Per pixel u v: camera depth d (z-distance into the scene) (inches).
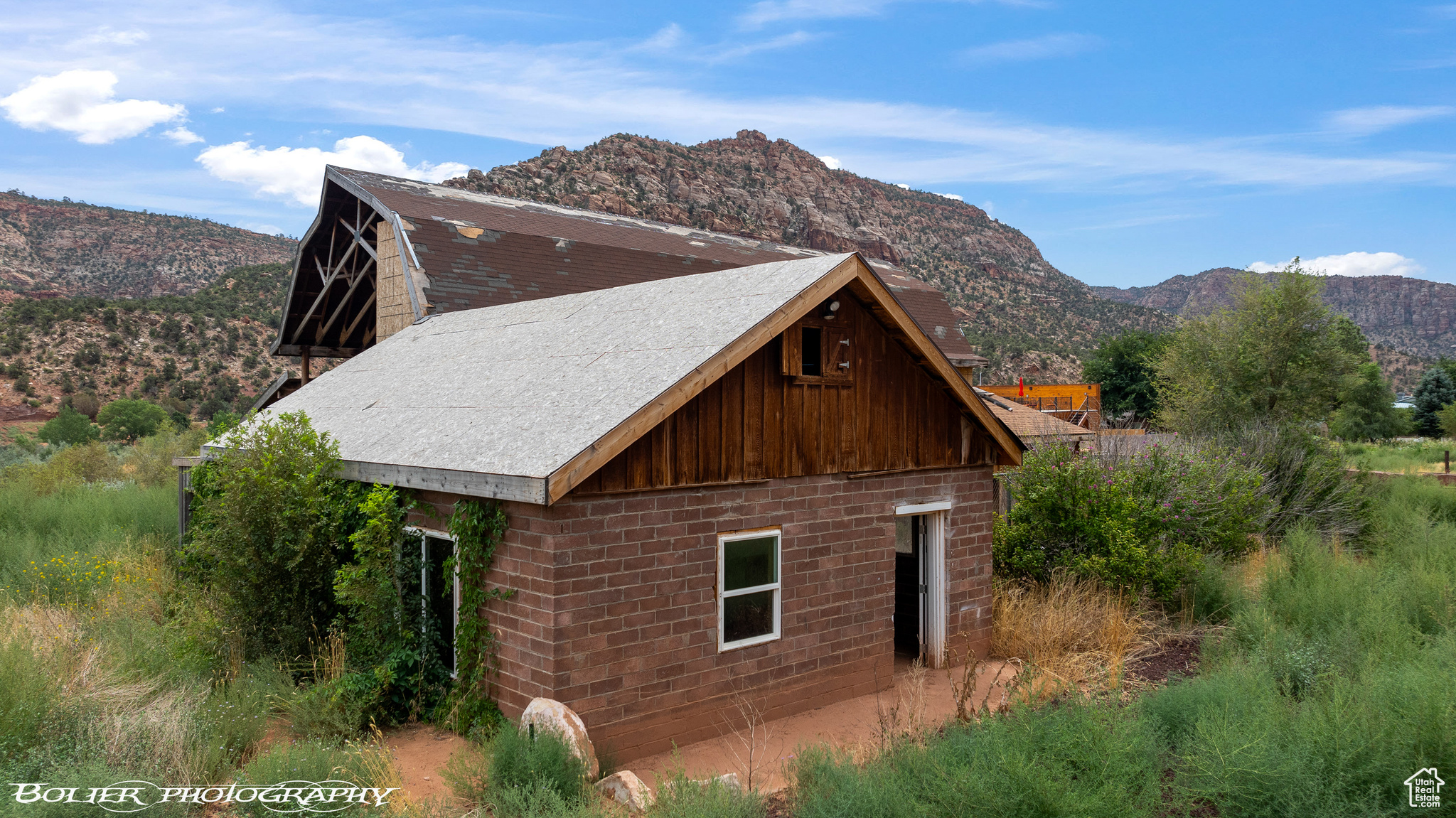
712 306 338.6
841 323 345.4
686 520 295.3
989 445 419.8
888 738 264.4
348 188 703.7
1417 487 823.7
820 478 340.5
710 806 210.2
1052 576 468.8
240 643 331.6
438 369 427.8
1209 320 1090.1
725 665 307.9
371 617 313.4
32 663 270.8
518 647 276.4
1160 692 294.8
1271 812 206.7
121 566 453.7
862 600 356.8
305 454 345.1
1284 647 343.3
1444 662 307.6
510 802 217.9
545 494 245.9
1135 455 566.3
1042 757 223.6
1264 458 668.1
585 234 806.5
